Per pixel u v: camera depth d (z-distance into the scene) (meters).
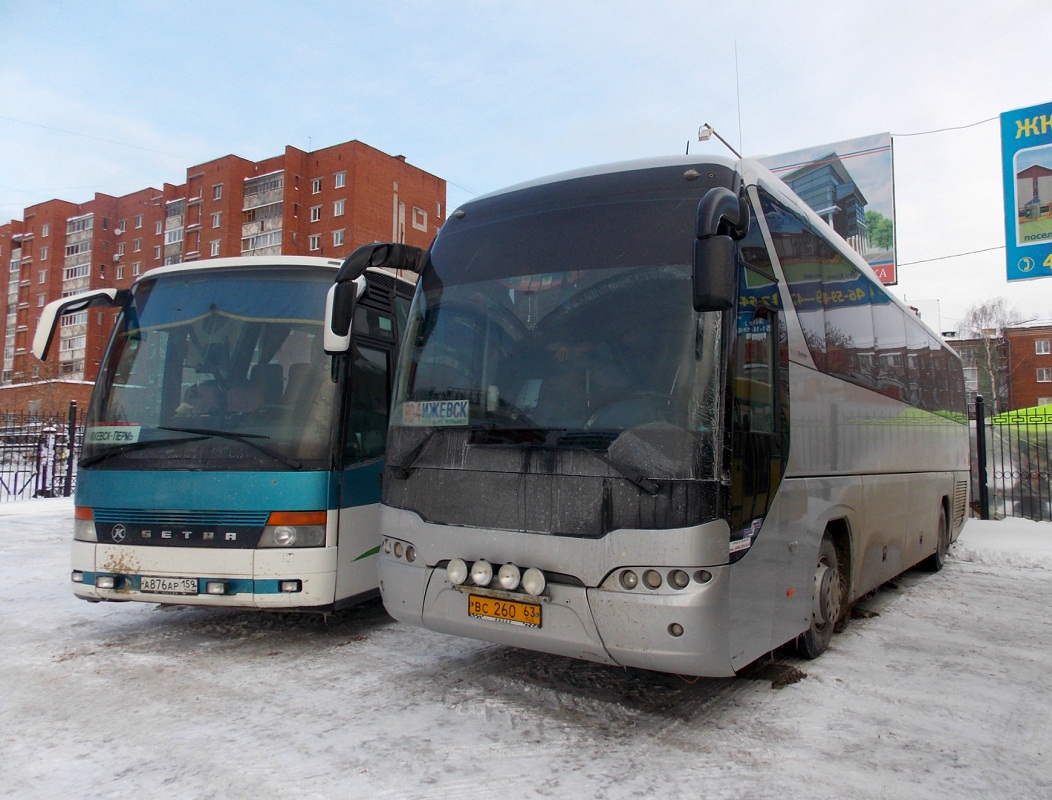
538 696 4.70
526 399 4.21
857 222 20.89
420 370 4.71
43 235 76.44
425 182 61.66
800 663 5.45
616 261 4.27
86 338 71.38
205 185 62.25
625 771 3.67
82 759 3.78
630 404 3.90
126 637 6.04
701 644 3.62
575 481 3.92
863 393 6.48
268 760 3.77
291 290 6.19
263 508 5.45
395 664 5.35
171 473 5.59
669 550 3.66
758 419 4.28
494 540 4.11
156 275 6.54
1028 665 5.51
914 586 8.72
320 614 6.79
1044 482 14.23
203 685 4.90
